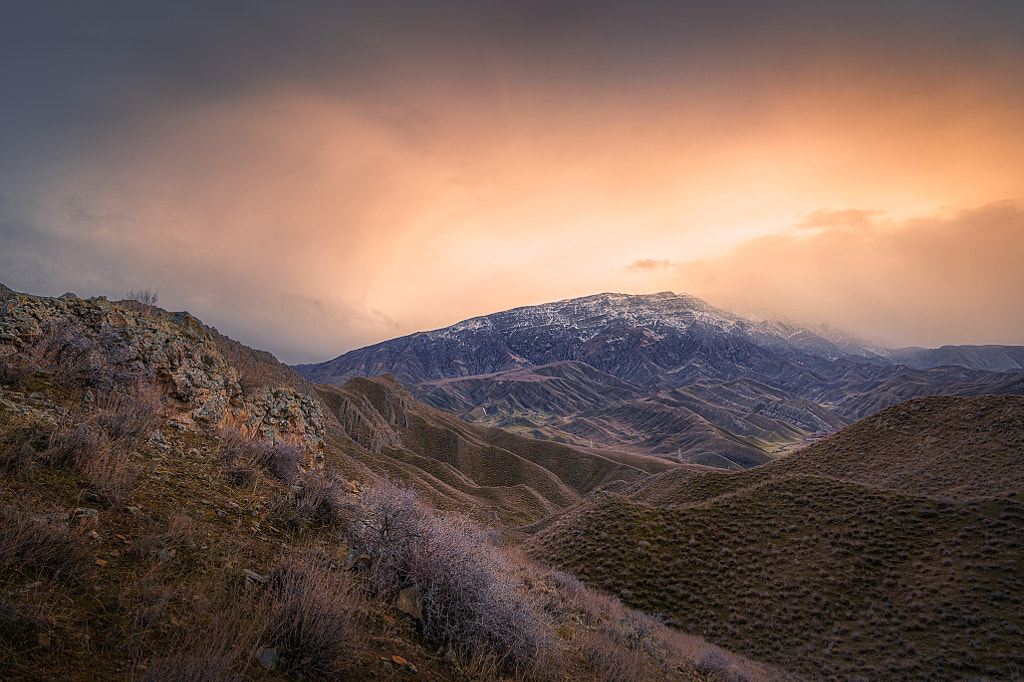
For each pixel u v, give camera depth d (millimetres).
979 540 31359
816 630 27781
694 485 70312
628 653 7840
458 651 4949
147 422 7039
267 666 3531
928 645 24391
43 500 4312
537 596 8516
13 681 2541
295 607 4004
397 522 5902
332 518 6891
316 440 11828
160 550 4305
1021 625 24156
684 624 30641
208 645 3396
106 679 2832
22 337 7512
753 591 32281
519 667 5297
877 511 37656
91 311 8984
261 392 11406
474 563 5738
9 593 3084
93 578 3615
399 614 5133
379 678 3979
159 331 9609
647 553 38812
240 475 6941
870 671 23188
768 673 20344
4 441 4914
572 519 48500
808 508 40938
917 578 29672
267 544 5375
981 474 51844
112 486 4922
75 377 7434
